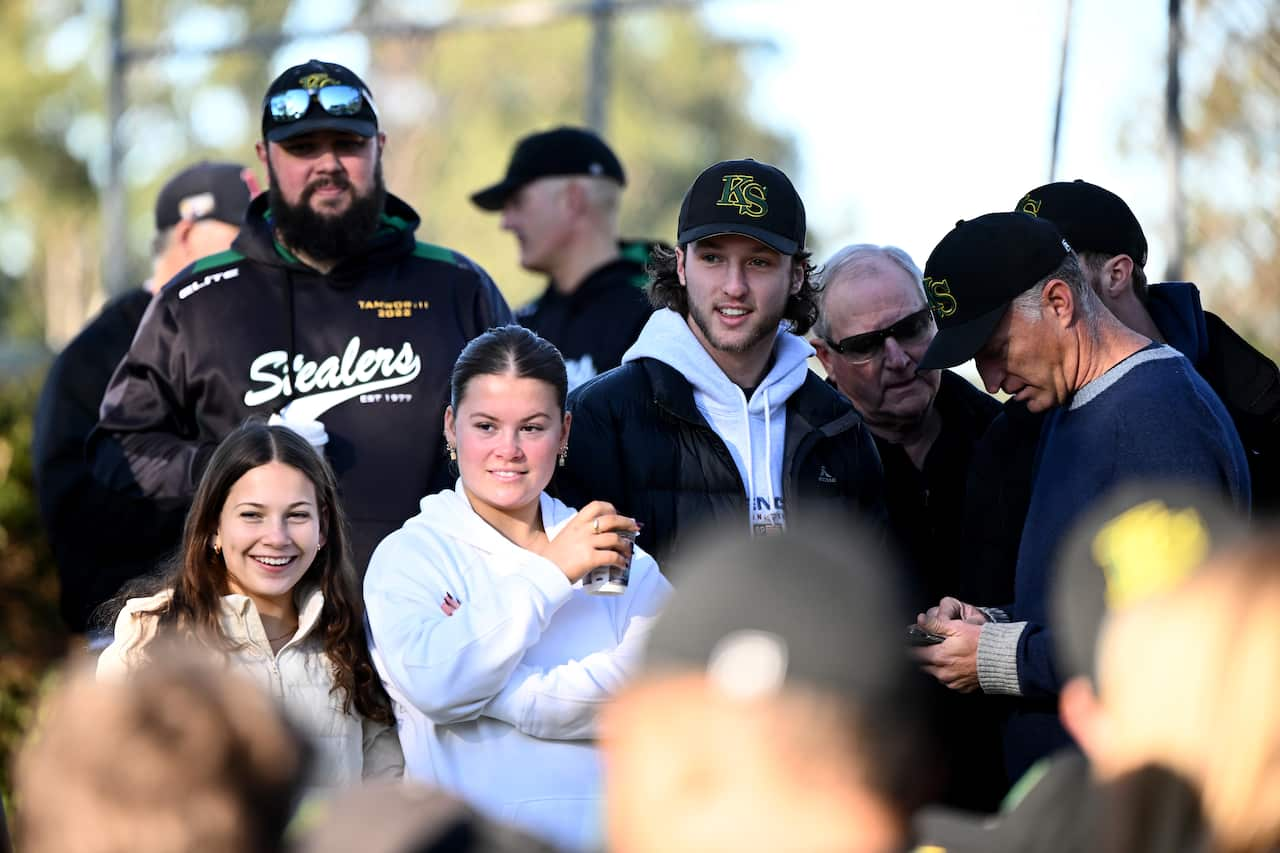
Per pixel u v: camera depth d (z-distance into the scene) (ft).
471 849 19.30
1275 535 18.39
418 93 233.35
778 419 46.09
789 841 16.34
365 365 50.57
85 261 384.88
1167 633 18.24
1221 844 17.74
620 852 17.12
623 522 39.32
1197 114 65.36
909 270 50.85
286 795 17.88
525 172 71.31
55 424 58.44
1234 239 65.62
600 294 69.97
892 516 50.88
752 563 16.83
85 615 55.67
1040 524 39.24
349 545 44.65
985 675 39.11
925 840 22.08
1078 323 38.68
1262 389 45.16
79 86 397.19
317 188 50.06
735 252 44.75
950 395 51.88
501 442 40.40
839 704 16.16
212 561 42.34
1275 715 17.47
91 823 17.17
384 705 41.63
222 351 50.52
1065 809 21.31
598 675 38.45
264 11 312.91
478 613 38.14
